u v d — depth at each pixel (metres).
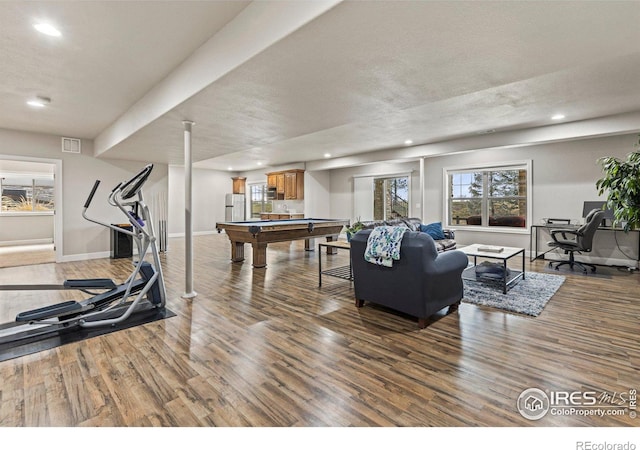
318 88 2.65
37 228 8.58
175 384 1.89
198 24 2.31
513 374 1.98
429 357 2.21
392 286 2.88
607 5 1.55
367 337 2.54
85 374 2.00
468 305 3.26
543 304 3.25
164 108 3.24
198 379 1.94
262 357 2.22
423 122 4.84
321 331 2.66
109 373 2.01
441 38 1.88
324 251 7.07
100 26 2.29
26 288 2.75
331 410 1.65
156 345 2.41
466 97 3.73
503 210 6.59
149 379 1.95
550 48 2.01
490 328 2.69
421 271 2.64
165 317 2.98
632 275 4.59
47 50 2.62
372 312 3.11
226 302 3.44
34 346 2.38
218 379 1.94
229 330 2.69
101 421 1.57
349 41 1.91
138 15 2.17
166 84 3.19
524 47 1.99
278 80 2.47
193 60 2.73
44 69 2.97
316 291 3.86
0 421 1.57
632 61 2.80
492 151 6.55
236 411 1.64
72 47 2.58
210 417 1.60
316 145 6.69
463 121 4.79
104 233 6.28
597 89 3.48
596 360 2.14
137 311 3.10
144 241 3.16
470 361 2.15
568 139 4.91
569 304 3.29
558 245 5.04
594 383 1.88
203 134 4.25
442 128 5.21
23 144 5.34
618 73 3.06
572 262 5.02
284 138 4.51
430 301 2.72
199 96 2.79
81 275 4.77
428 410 1.65
